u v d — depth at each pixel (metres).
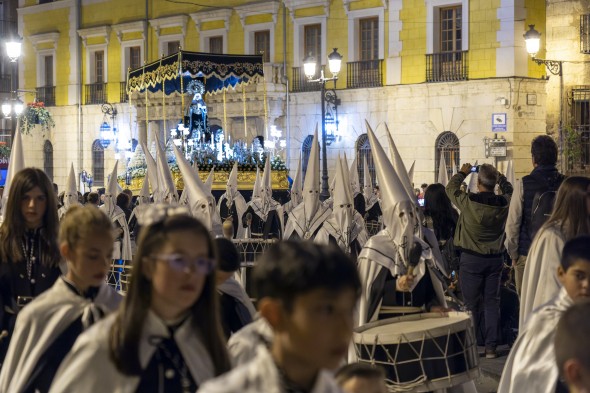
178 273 4.33
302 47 42.59
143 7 49.03
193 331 4.55
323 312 3.23
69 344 5.76
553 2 35.59
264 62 43.53
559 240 7.57
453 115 37.38
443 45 38.16
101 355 4.39
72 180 21.20
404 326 7.46
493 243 11.72
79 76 52.31
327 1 41.47
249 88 41.72
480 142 36.50
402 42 39.09
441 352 7.13
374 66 40.00
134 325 4.41
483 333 12.13
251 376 3.32
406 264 8.34
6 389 5.72
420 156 38.50
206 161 29.17
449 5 37.75
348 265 3.29
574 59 35.19
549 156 10.57
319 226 17.72
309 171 17.88
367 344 7.17
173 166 29.00
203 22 46.28
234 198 24.80
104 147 48.91
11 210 7.16
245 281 13.62
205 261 4.39
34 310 5.77
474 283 11.77
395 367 7.09
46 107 53.88
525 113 35.88
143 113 46.12
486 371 11.04
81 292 5.86
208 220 14.56
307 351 3.28
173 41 48.00
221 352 4.59
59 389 4.39
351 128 40.88
